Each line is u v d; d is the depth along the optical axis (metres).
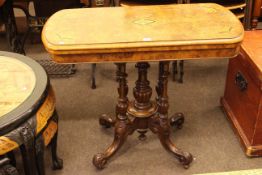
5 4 2.27
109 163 1.65
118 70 1.44
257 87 1.52
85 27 1.30
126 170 1.61
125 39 1.19
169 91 2.21
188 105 2.08
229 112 1.91
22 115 1.13
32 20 2.60
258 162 1.65
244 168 1.61
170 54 1.21
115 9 1.49
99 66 2.53
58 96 2.19
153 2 2.19
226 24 1.31
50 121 1.33
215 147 1.74
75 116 2.00
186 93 2.19
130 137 1.82
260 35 1.80
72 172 1.61
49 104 1.29
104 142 1.79
